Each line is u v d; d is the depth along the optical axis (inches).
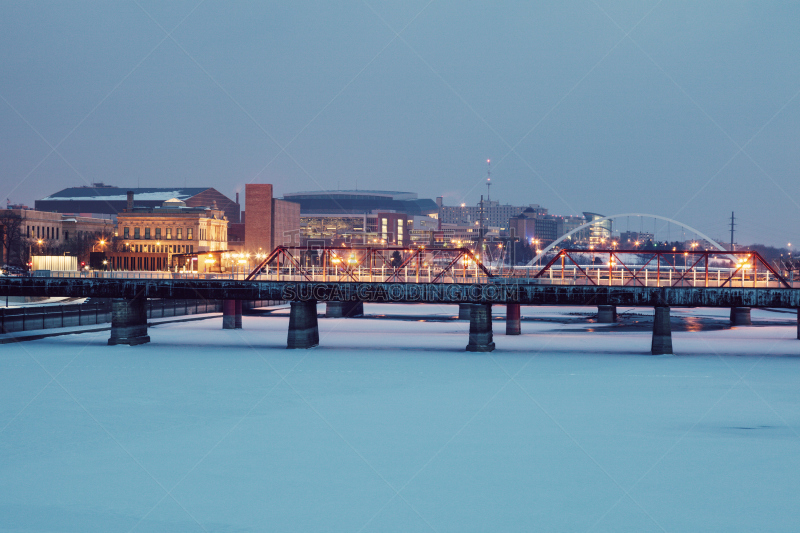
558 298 4047.7
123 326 4397.1
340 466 2038.6
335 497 1811.0
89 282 4340.6
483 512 1721.2
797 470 2007.9
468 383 3250.5
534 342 4795.8
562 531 1617.9
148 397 2918.3
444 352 4242.1
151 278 4303.6
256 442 2269.9
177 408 2728.8
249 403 2822.3
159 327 5610.2
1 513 1713.8
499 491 1854.1
